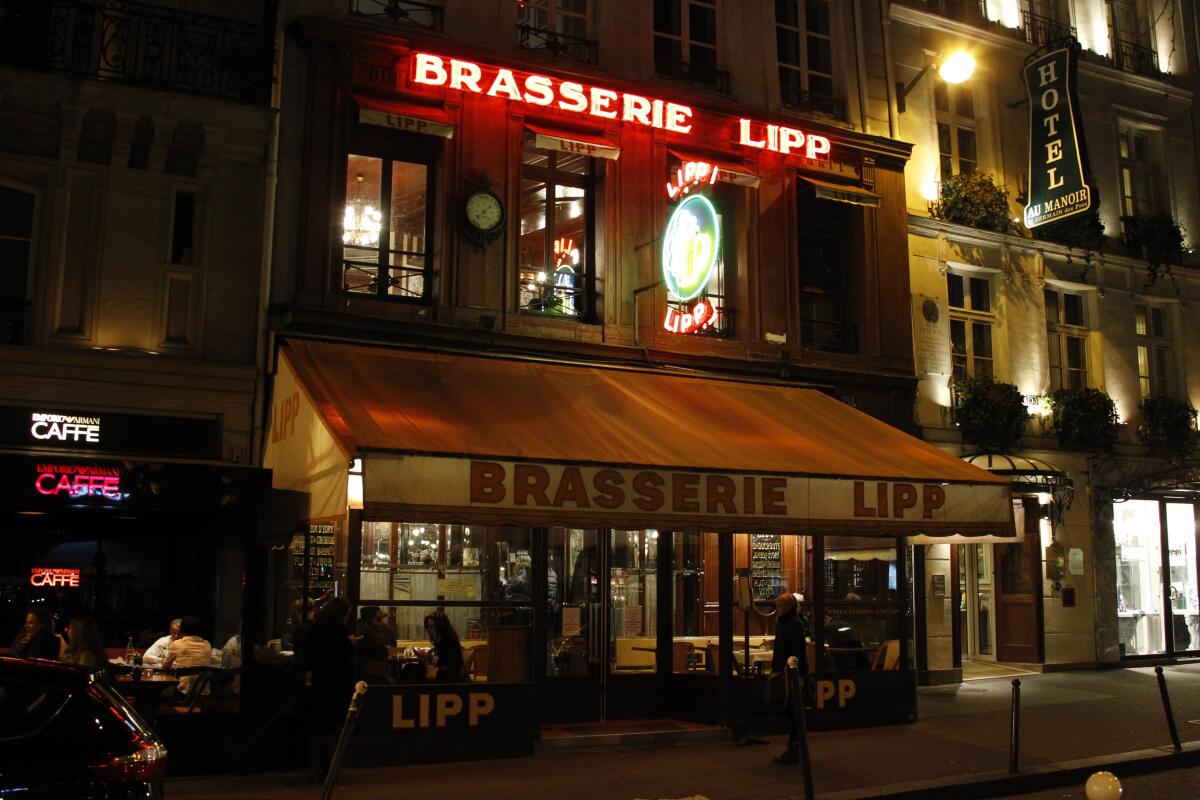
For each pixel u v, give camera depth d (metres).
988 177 18.44
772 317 15.80
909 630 13.65
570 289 14.79
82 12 11.84
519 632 11.40
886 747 11.72
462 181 13.91
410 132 13.91
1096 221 19.33
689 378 14.69
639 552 13.45
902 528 12.15
